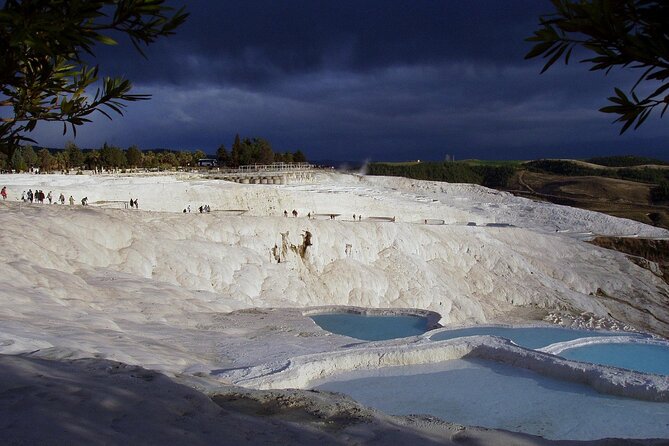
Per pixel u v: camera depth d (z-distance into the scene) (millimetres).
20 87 3326
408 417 7391
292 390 8156
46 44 2781
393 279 34938
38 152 85875
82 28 2877
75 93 3451
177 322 15586
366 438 6266
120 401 5797
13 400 5395
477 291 39375
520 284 40938
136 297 17078
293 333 15242
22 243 18359
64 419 5113
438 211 62781
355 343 14406
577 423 10164
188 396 6383
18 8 2697
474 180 149125
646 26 2344
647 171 156625
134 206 43219
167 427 5406
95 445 4746
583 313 39500
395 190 79875
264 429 5992
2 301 12930
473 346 14148
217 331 15039
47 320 12336
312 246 32906
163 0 3008
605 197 126562
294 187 61812
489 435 6793
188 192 48469
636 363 16156
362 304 32219
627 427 10016
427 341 14555
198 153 114250
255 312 18094
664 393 11195
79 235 22062
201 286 23703
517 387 12125
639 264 51156
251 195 52094
